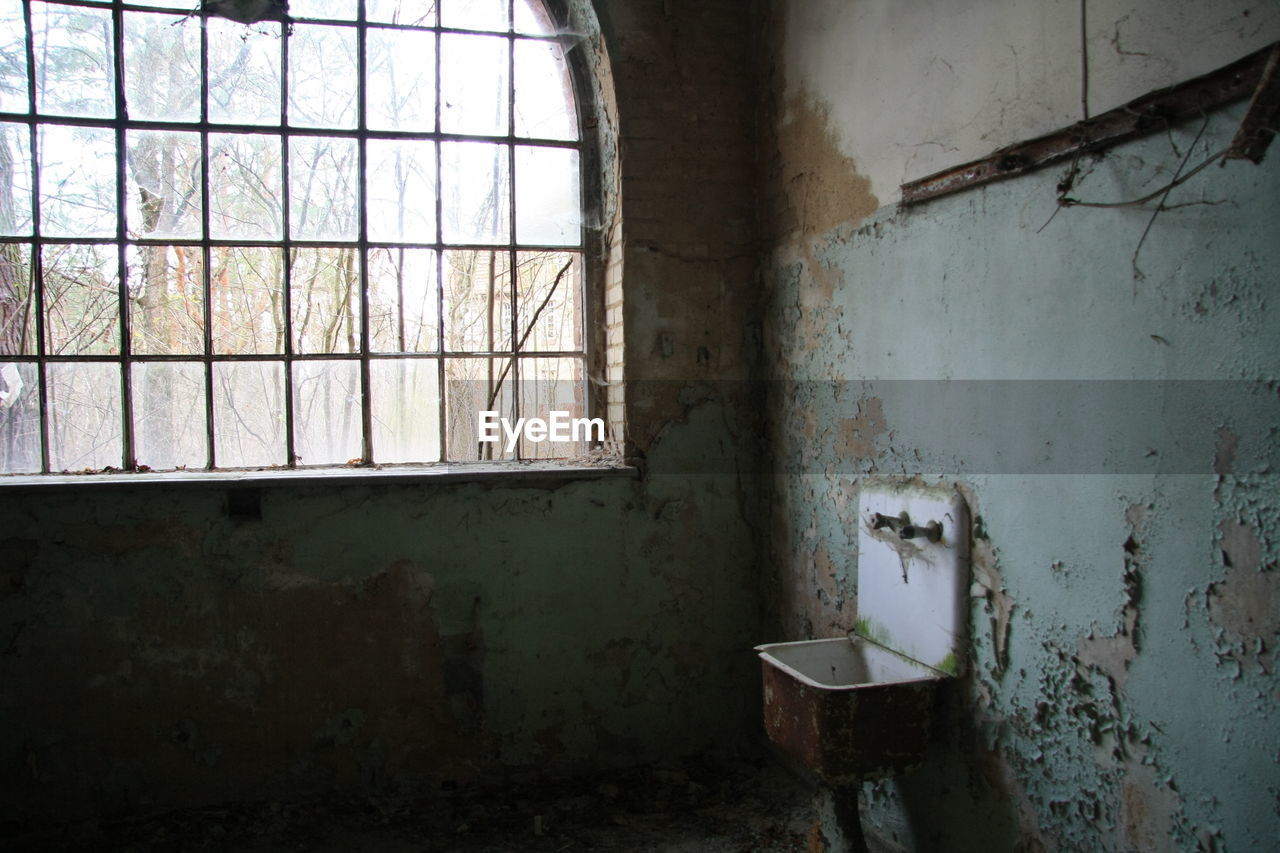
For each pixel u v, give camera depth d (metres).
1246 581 1.29
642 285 2.82
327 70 2.80
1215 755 1.34
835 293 2.42
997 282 1.79
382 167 2.83
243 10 2.71
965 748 1.90
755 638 2.93
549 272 2.99
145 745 2.47
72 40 2.62
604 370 3.01
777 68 2.75
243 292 2.73
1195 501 1.36
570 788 2.70
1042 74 1.66
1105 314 1.52
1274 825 1.26
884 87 2.18
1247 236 1.27
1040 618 1.69
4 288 2.58
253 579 2.52
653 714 2.84
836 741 1.84
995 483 1.80
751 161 2.92
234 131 2.71
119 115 2.64
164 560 2.47
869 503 2.24
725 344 2.90
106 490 2.41
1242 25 1.26
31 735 2.40
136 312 2.65
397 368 2.84
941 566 1.95
